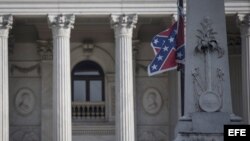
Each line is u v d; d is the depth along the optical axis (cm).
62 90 7375
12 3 7400
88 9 7431
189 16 3319
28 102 8306
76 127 8225
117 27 7450
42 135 8269
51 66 8288
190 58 3303
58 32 7400
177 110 7581
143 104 8338
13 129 8275
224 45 3297
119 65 7438
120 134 7406
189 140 3231
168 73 8256
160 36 5131
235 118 3259
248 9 7481
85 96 8381
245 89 7488
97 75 8419
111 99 8344
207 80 3281
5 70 7394
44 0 7406
